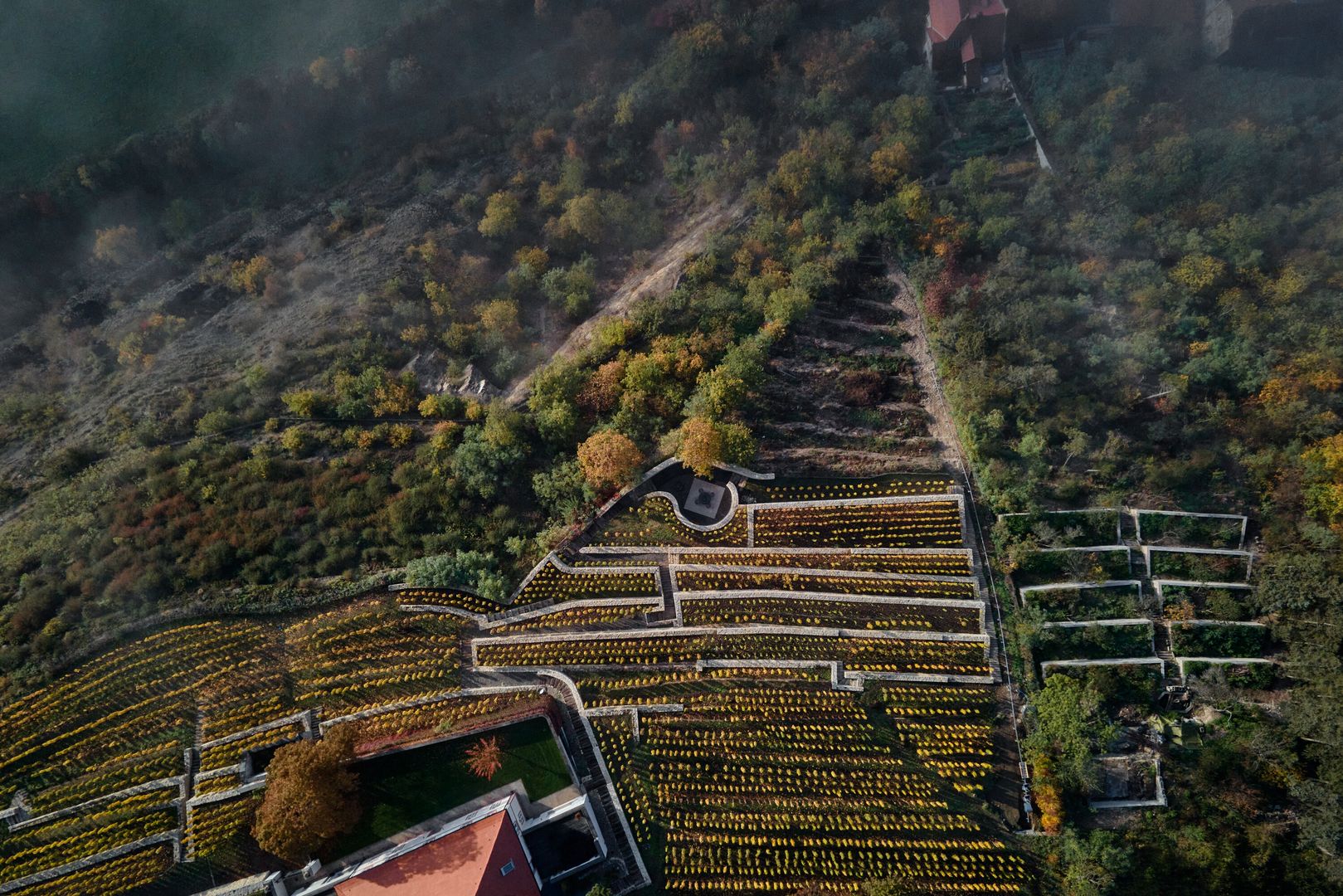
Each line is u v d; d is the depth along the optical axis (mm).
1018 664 36031
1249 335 42062
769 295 45938
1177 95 54500
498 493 40094
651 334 44906
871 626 36875
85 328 52562
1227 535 38031
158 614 37000
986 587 37781
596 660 36094
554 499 39844
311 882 32594
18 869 32125
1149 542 38375
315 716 35000
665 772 33969
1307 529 36875
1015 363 42375
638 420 41281
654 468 40344
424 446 41938
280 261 54062
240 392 44625
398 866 30406
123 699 35344
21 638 36406
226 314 51594
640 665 36281
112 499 40469
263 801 32625
